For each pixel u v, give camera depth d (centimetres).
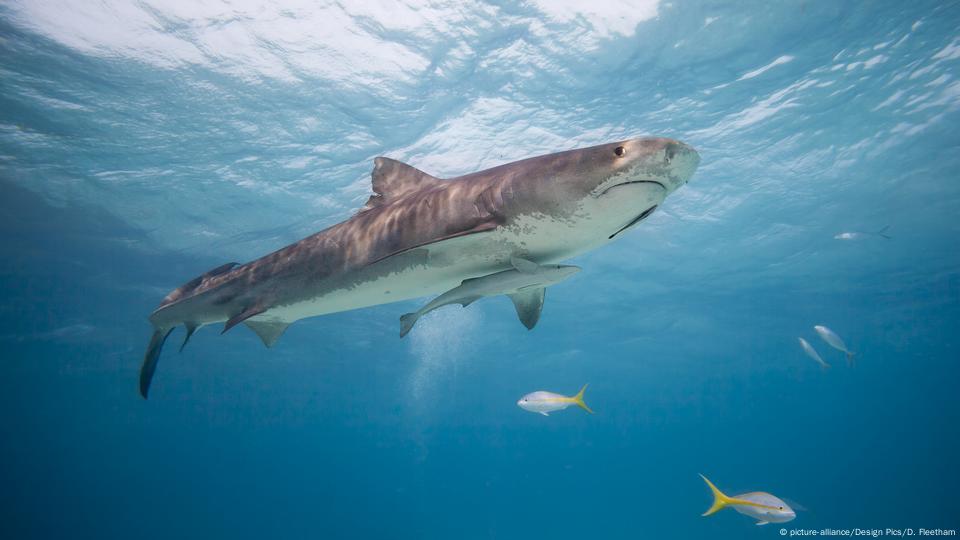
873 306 2816
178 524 6606
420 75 933
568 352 3559
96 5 767
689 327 2978
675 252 1852
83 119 998
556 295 2214
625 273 2020
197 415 5209
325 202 1333
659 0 822
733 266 2039
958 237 1883
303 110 1002
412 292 359
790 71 997
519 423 8100
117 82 912
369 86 950
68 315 2089
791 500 1137
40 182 1198
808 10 856
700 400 6988
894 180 1443
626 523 5444
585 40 885
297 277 390
